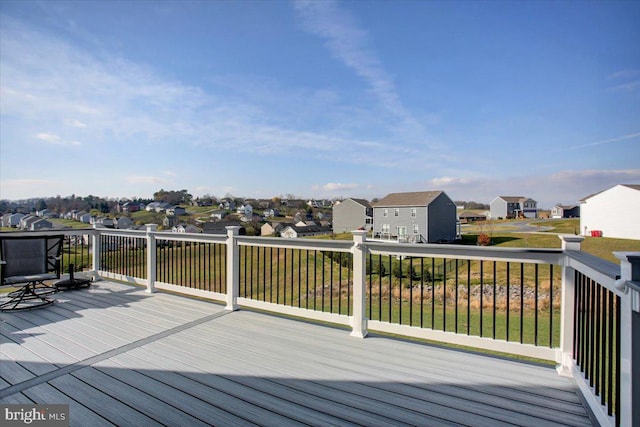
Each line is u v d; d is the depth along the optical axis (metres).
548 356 2.52
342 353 2.85
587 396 2.01
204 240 4.36
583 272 2.08
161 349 2.93
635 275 1.32
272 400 2.13
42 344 3.03
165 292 5.07
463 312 9.95
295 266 13.37
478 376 2.45
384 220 36.41
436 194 34.75
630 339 1.37
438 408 2.04
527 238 32.50
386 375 2.46
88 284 5.30
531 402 2.10
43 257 4.36
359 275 3.23
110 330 3.39
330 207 55.12
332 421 1.91
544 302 10.63
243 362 2.68
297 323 3.63
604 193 33.31
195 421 1.91
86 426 1.86
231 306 4.07
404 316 9.13
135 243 5.59
